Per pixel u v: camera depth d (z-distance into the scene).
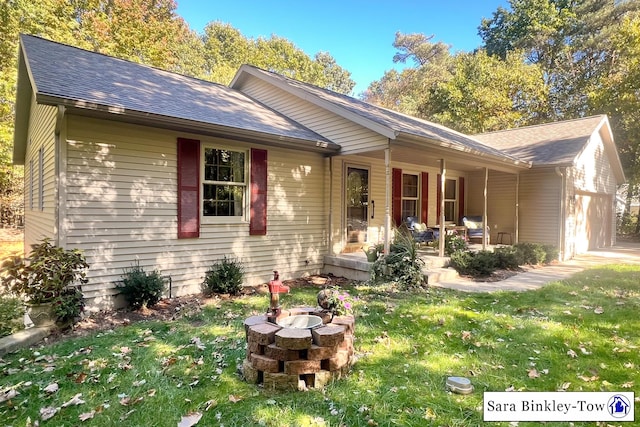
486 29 27.47
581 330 3.99
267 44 31.59
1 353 3.40
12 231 13.18
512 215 11.30
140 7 17.47
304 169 7.46
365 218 8.82
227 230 6.29
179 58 22.61
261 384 2.81
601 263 9.20
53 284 4.06
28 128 8.56
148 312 4.88
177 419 2.37
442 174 7.66
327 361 2.83
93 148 4.82
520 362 3.24
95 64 6.50
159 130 5.43
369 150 6.70
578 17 21.81
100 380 2.89
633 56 14.73
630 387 2.79
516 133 13.63
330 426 2.28
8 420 2.37
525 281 6.79
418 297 5.49
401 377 2.94
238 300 5.50
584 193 11.66
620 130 15.34
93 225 4.83
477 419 2.38
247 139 6.25
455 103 20.16
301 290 6.28
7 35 11.62
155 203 5.41
